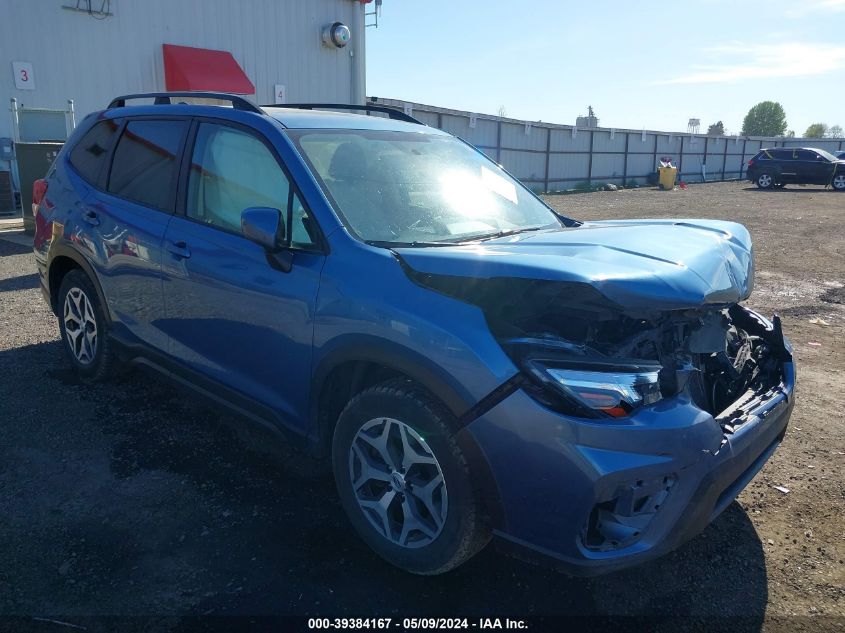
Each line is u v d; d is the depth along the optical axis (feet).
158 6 51.55
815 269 31.91
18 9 44.60
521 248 8.95
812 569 9.61
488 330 8.00
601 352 8.34
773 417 9.39
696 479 7.83
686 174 136.67
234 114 11.55
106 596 8.55
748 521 10.78
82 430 13.03
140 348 12.98
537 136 98.73
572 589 9.04
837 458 12.88
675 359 8.57
